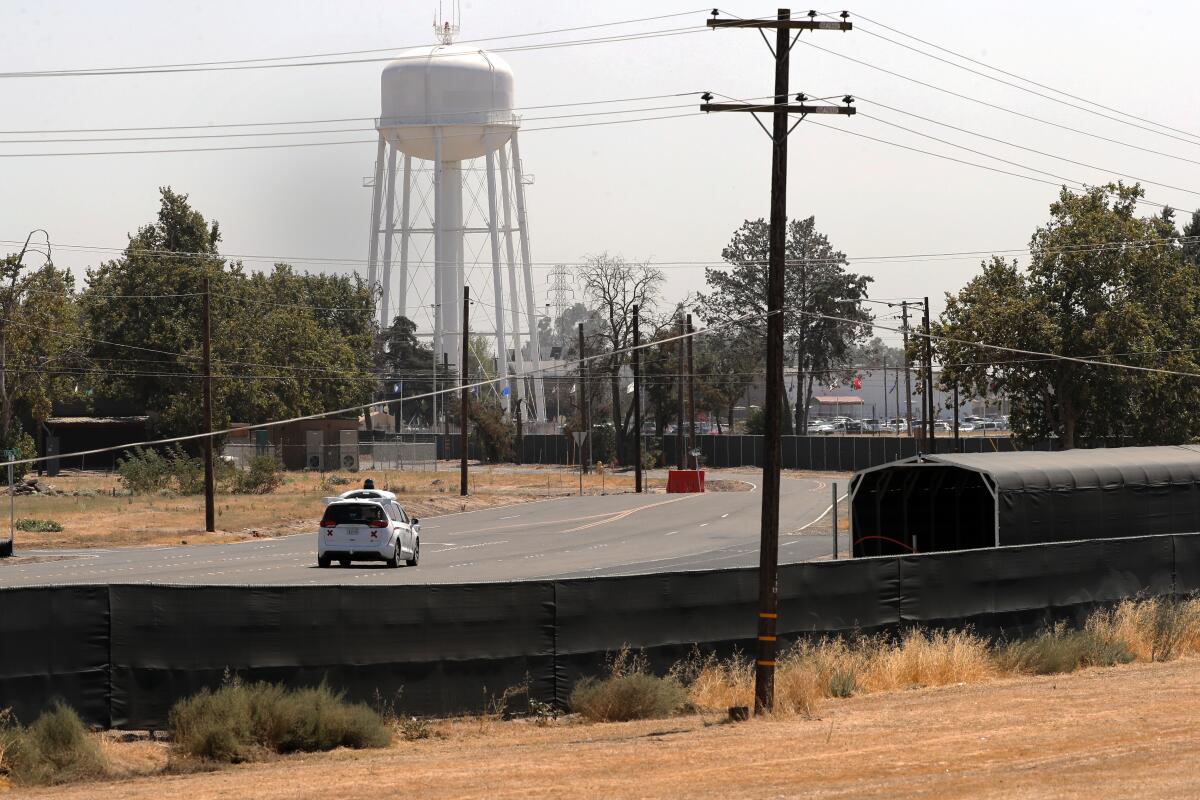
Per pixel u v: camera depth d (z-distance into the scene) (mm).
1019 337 123375
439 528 112375
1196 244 194750
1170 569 59062
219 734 32969
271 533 107812
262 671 36438
